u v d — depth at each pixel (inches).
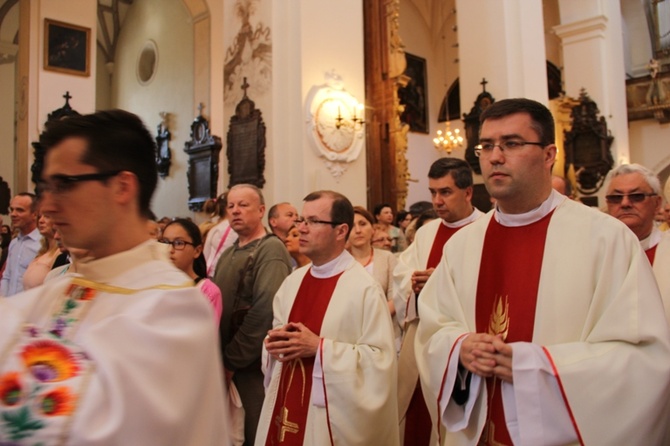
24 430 32.5
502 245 81.9
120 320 37.8
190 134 568.7
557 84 781.3
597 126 627.5
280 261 132.2
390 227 326.0
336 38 299.0
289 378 102.8
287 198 285.7
